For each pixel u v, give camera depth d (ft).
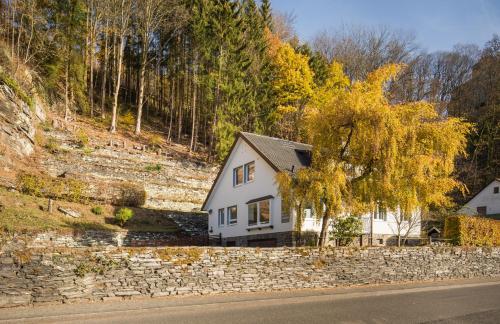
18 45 121.29
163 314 36.01
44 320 32.91
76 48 156.97
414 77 205.26
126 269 41.32
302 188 55.67
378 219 89.86
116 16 156.15
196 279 44.83
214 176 135.33
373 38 200.64
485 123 175.11
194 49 158.30
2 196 75.46
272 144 92.12
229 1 148.87
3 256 35.68
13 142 90.68
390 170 53.36
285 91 150.92
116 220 88.99
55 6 143.84
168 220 102.32
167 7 159.53
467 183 164.14
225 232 96.89
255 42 164.14
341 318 34.99
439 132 56.24
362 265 56.70
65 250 38.75
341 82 153.99
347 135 56.90
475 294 49.90
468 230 74.84
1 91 89.97
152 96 204.95
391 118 53.47
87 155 112.68
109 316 35.01
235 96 141.49
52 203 83.20
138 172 115.96
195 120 172.24
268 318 34.83
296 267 51.39
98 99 184.96
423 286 56.44
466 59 224.53
